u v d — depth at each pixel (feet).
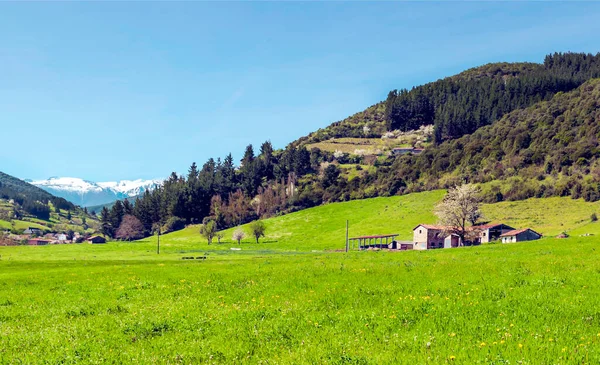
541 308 57.67
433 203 602.03
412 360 40.68
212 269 137.39
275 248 478.18
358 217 629.51
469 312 58.18
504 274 90.17
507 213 492.95
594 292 65.51
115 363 46.14
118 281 112.98
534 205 505.66
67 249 472.03
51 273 148.15
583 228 390.63
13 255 386.11
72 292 97.55
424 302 65.62
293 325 57.41
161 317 65.51
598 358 38.06
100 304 80.18
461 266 109.40
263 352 47.19
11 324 66.74
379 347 45.70
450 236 424.05
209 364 44.32
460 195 347.77
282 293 83.82
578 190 496.64
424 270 105.19
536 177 571.69
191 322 61.87
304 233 598.34
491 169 641.81
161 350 49.52
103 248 489.26
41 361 47.06
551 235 380.58
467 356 41.01
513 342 44.27
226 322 61.16
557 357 39.19
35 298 90.99
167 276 119.85
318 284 91.04
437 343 45.73
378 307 65.82
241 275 112.78
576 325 49.21
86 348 51.42
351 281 93.15
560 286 72.64
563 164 568.00
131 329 59.00
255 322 59.82
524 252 149.18
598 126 590.14
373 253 218.59
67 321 66.64
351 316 59.62
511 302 62.44
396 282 88.33
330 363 41.14
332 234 565.94
